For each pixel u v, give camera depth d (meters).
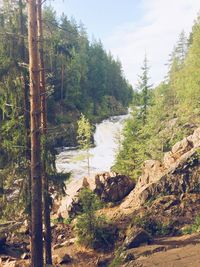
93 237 17.62
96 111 88.19
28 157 13.62
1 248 17.88
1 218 14.69
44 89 15.31
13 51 13.06
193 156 21.50
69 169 47.84
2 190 14.19
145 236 15.66
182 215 18.19
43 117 15.27
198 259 12.02
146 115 40.88
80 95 84.44
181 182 20.73
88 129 47.94
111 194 24.52
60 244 19.12
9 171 13.65
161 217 18.16
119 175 25.33
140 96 41.88
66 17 79.88
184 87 50.12
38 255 11.61
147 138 37.75
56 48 15.15
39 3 11.83
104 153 58.81
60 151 59.00
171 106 53.44
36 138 11.63
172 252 13.41
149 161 24.95
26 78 13.43
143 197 21.33
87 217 18.22
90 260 16.45
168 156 24.83
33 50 11.59
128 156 35.44
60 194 15.99
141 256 13.74
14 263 15.54
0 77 13.00
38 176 11.65
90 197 19.11
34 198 11.61
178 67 71.69
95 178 25.44
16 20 13.74
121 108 101.62
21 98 13.33
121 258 14.30
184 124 39.91
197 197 19.52
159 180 21.44
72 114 73.50
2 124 13.59
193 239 14.82
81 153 58.34
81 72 88.00
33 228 11.62
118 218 19.92
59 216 24.16
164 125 42.31
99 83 99.50
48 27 15.03
